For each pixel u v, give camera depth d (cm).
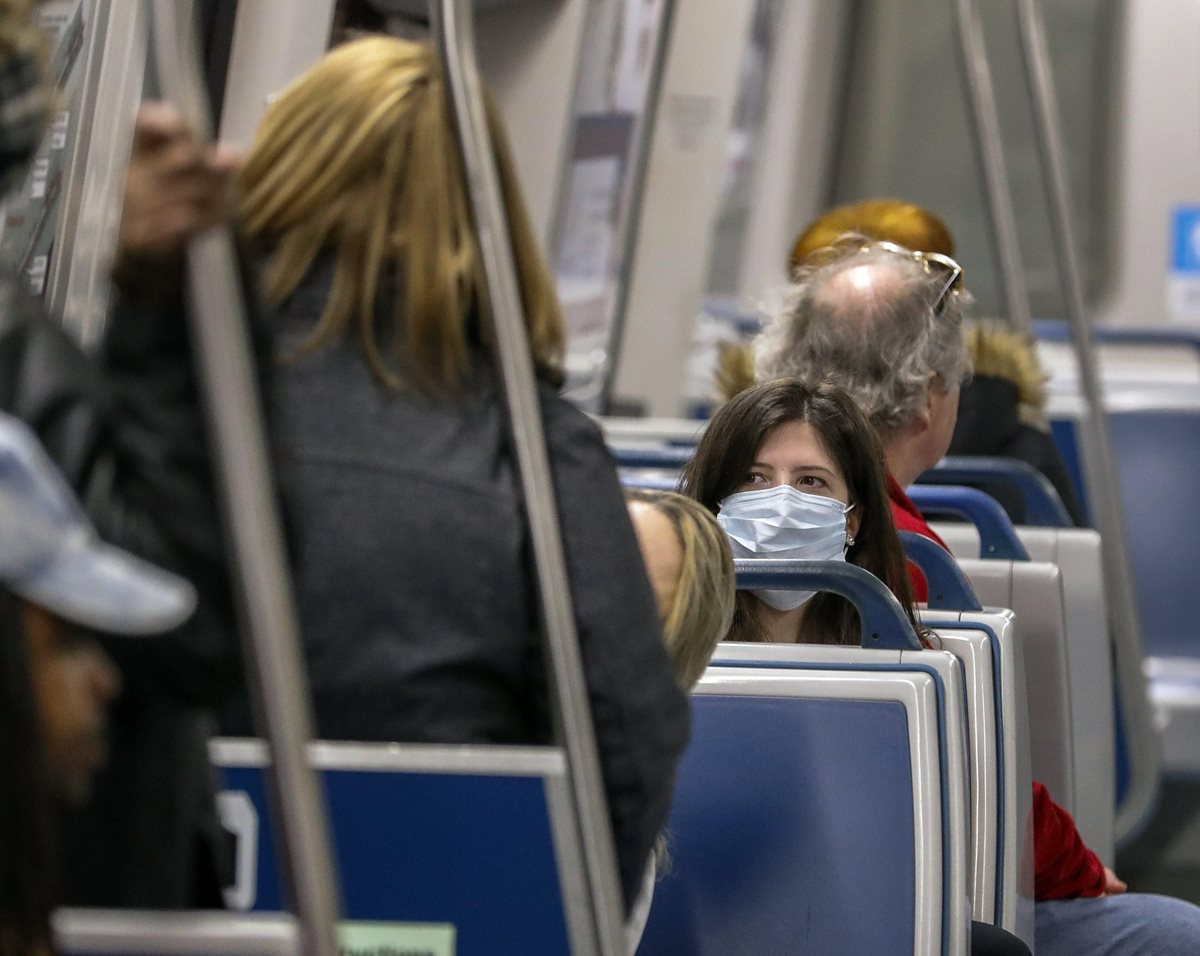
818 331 1137
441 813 598
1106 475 1770
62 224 909
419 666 600
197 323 451
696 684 783
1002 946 839
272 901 602
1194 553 2314
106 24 920
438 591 604
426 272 607
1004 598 1121
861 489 947
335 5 1201
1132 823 1755
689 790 804
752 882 795
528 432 589
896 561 944
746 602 952
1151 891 2011
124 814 512
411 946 598
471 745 605
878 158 3225
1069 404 2008
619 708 604
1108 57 2952
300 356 608
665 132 2325
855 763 794
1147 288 2912
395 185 612
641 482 1127
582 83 1986
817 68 3184
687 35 2322
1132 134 2930
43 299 905
